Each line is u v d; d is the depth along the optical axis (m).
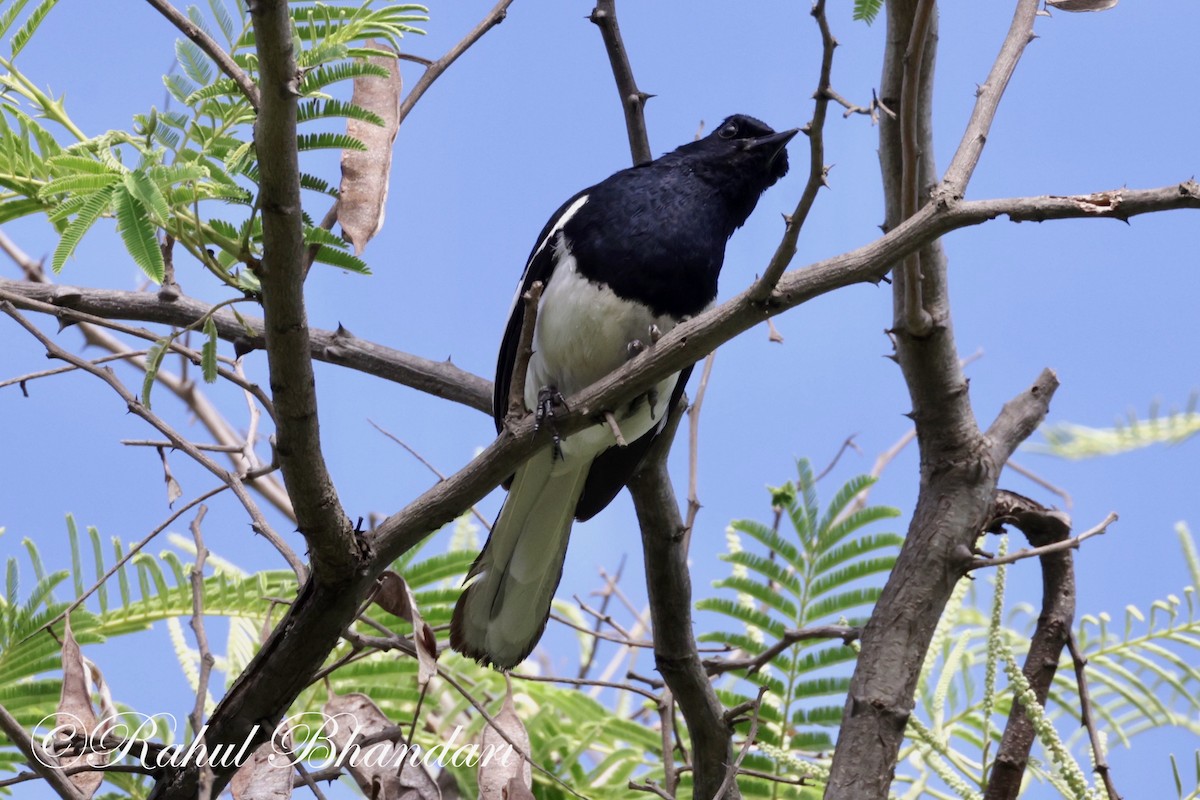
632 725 8.23
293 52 4.73
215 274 5.97
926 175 6.73
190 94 6.34
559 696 8.43
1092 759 6.47
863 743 6.29
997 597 6.59
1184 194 4.72
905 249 5.21
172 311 8.09
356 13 6.94
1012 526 7.23
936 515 6.78
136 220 5.77
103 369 6.41
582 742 7.86
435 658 5.88
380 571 5.78
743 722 7.67
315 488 5.40
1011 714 6.64
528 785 6.06
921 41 5.65
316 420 5.35
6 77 7.04
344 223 6.84
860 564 7.75
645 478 6.96
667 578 6.98
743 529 7.82
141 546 6.18
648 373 5.84
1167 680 7.46
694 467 7.70
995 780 6.52
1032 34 6.48
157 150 6.04
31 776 5.35
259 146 4.86
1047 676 6.88
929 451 6.98
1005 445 7.05
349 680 7.78
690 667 7.02
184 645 7.39
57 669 7.12
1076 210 4.88
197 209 5.93
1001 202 5.04
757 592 7.80
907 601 6.59
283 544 6.12
